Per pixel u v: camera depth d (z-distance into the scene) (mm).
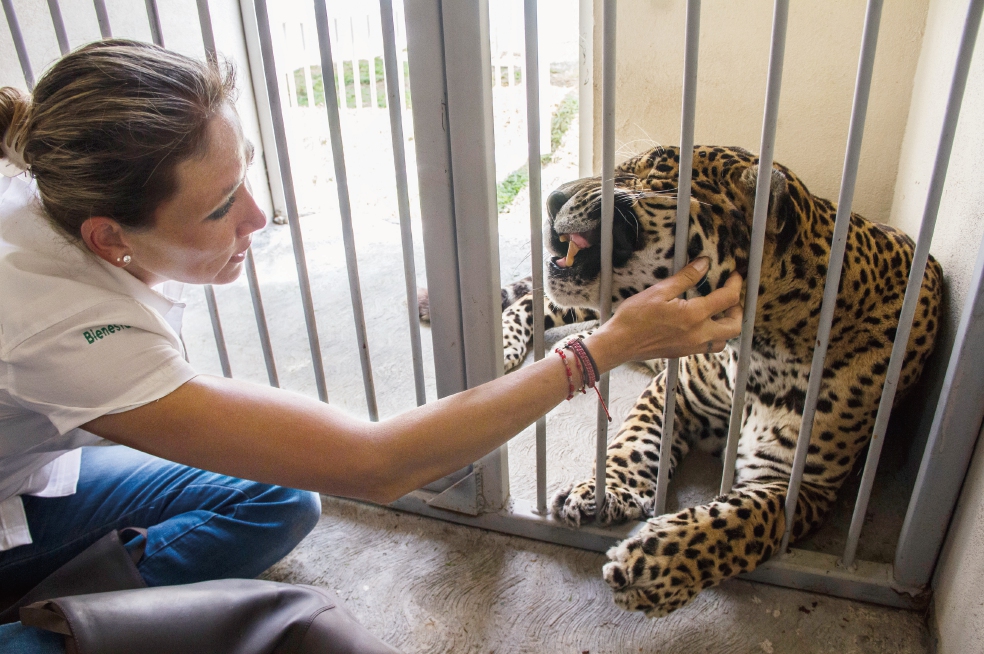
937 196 1160
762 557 1567
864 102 1114
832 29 2764
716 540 1519
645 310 1228
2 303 1050
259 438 1086
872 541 1741
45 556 1470
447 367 1667
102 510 1532
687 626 1557
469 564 1750
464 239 1461
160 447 1092
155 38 1569
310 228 4070
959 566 1367
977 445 1329
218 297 3352
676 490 1983
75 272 1100
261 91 3928
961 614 1316
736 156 1497
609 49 1174
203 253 1121
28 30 2801
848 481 1955
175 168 979
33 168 988
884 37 2715
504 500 1816
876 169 2934
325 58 1420
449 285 1549
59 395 1065
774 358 1770
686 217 1279
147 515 1562
